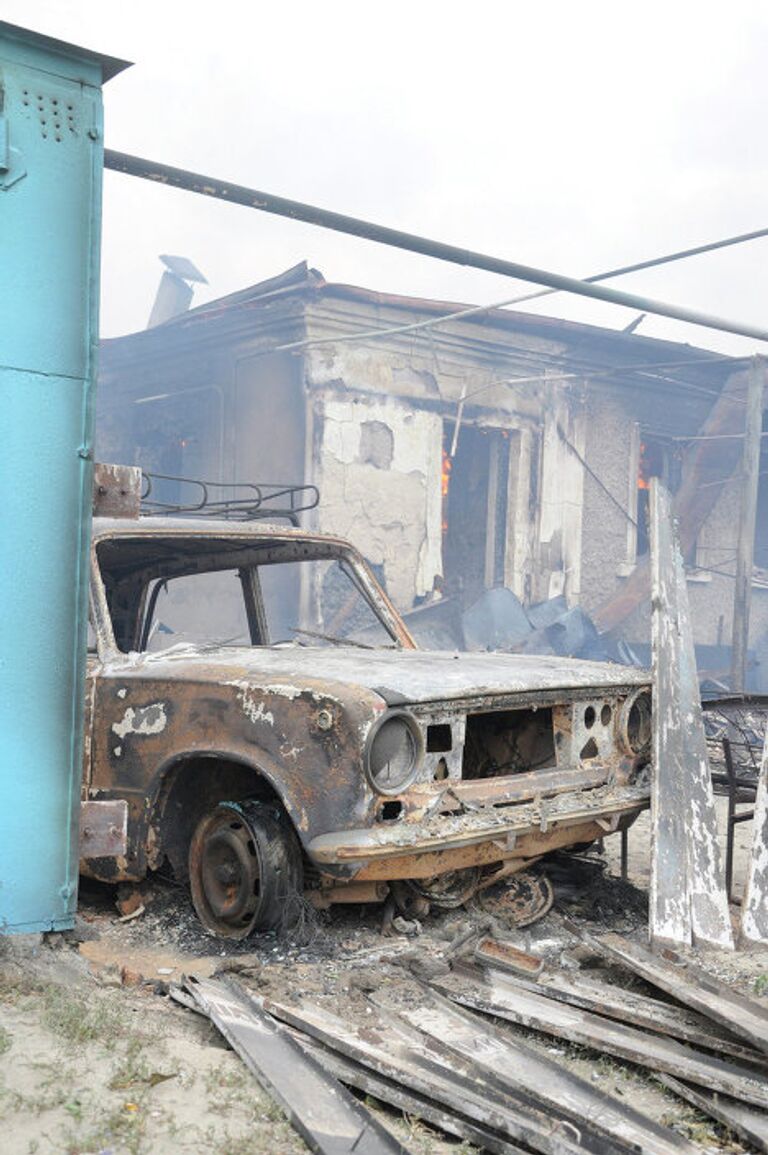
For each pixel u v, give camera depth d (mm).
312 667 4094
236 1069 2811
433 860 3844
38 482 3438
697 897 4270
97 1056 2797
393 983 3625
